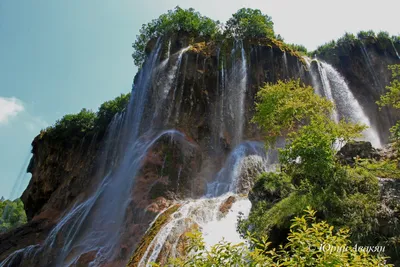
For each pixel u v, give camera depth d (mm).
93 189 31656
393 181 9492
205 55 29938
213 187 22734
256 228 10930
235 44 30516
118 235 19844
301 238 5125
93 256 19344
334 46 35688
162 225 16594
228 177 23156
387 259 7527
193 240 5777
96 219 23859
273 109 14828
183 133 26297
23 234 27250
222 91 28562
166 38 33531
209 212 17266
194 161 24500
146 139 26859
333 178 9859
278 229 9758
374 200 8906
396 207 8422
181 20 34531
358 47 35062
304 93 14617
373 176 9781
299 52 32812
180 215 17125
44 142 41531
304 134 11031
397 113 30578
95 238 21594
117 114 38344
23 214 63844
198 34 34219
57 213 31453
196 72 28875
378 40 36125
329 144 10672
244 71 28891
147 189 21797
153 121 28109
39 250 23516
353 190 9508
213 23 35094
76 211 27344
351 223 8391
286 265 5199
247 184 21656
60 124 41656
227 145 26188
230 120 27375
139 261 14922
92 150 37531
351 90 32844
